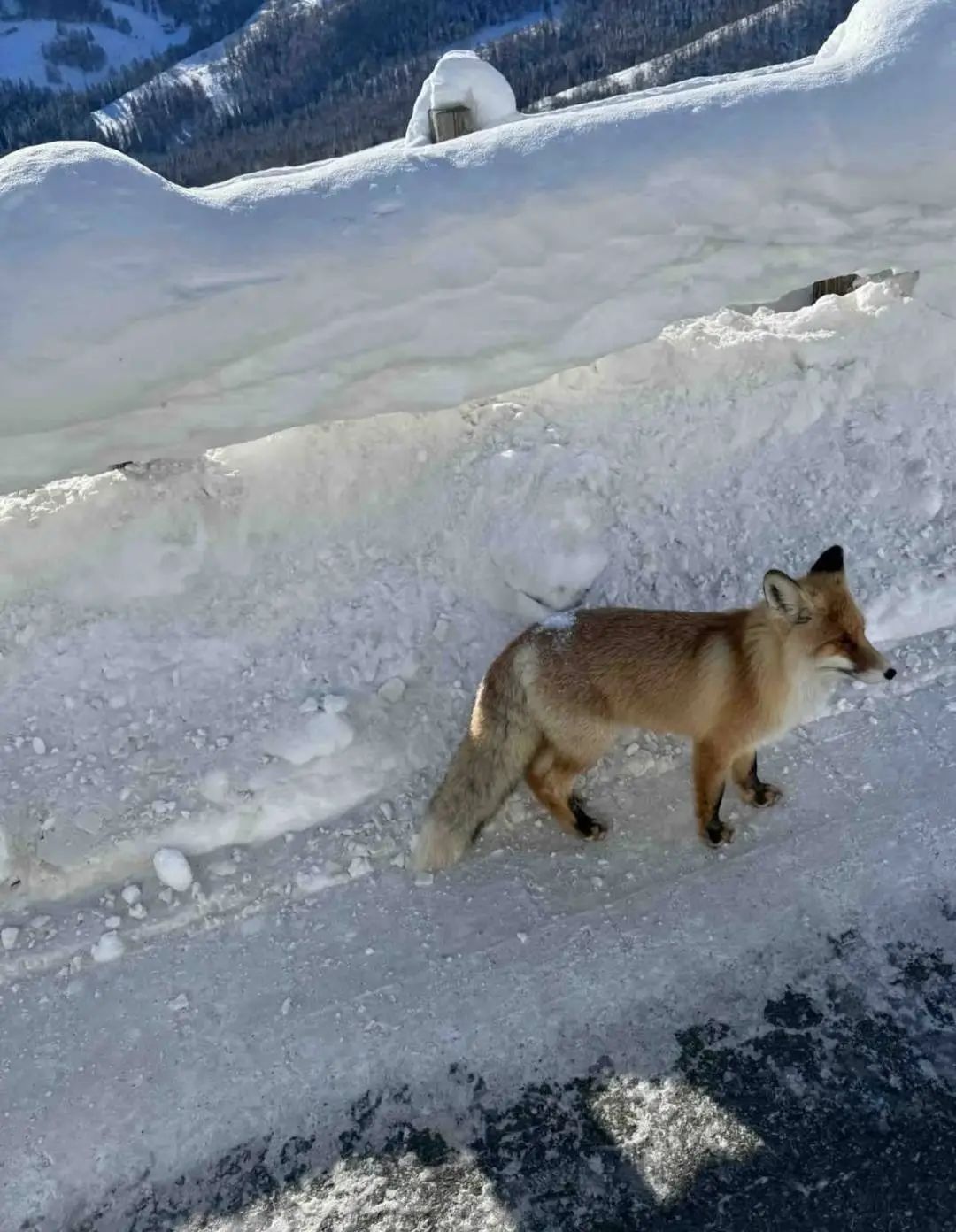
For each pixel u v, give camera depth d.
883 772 3.99
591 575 4.54
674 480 4.79
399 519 4.72
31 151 3.89
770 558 4.67
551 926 3.65
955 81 4.18
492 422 4.88
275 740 4.13
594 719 3.76
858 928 3.47
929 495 4.73
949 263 4.66
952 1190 2.77
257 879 3.90
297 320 4.00
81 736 4.20
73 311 3.73
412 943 3.65
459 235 4.05
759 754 4.15
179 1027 3.47
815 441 4.92
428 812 3.80
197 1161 3.10
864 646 3.42
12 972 3.68
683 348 5.07
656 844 3.90
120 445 4.17
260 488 4.70
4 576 4.44
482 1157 3.00
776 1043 3.17
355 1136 3.10
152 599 4.51
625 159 4.13
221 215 3.96
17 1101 3.30
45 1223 3.00
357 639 4.46
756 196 4.21
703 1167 2.89
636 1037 3.25
